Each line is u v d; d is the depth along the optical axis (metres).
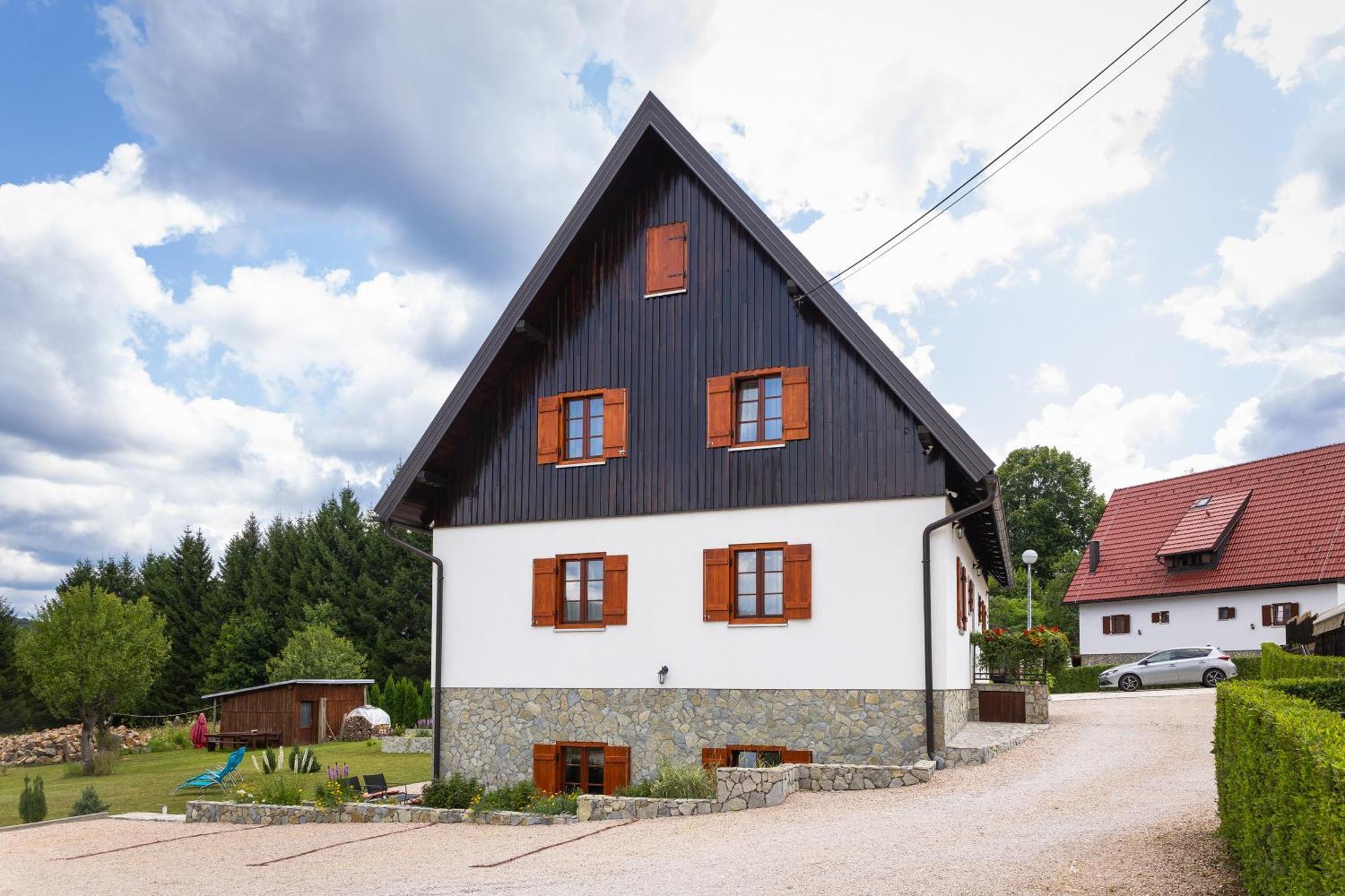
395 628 55.38
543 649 19.41
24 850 16.62
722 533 18.16
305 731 37.41
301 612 56.28
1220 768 9.52
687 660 18.16
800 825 12.43
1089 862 9.02
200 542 64.56
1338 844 5.16
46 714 56.34
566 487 19.64
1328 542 38.69
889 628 16.80
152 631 36.06
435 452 20.30
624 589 18.81
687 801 14.51
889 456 17.12
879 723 16.69
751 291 18.55
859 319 17.00
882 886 8.76
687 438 18.70
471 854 12.73
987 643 21.20
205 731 38.22
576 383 19.83
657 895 9.23
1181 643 42.91
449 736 19.98
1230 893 7.76
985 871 8.97
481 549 20.25
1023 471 66.31
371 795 19.36
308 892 11.02
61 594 35.06
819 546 17.41
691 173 19.31
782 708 17.36
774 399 18.25
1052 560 64.81
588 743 18.73
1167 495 48.19
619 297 19.66
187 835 17.09
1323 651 25.47
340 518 59.38
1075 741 18.23
